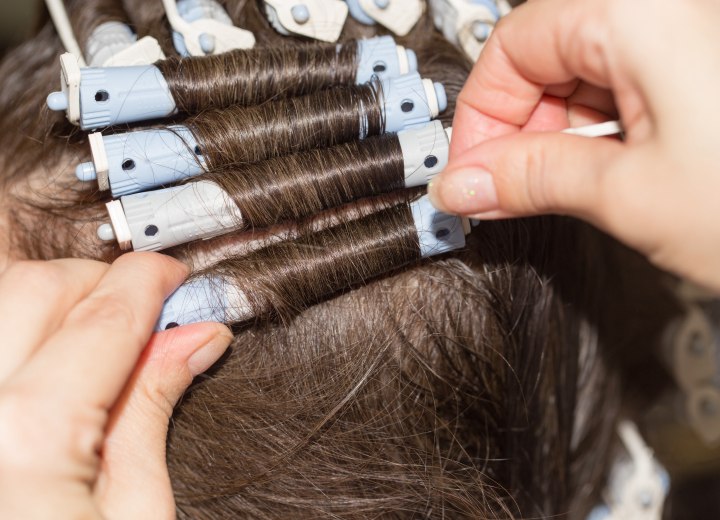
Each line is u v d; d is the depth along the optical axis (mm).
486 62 582
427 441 665
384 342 629
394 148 605
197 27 640
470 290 646
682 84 489
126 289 529
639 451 833
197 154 604
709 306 853
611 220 522
